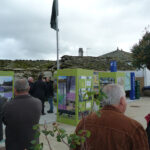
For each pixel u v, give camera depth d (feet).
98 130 5.24
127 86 46.85
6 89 21.63
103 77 36.60
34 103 8.44
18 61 53.21
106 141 5.02
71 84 23.41
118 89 5.62
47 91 30.50
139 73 62.90
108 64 63.31
